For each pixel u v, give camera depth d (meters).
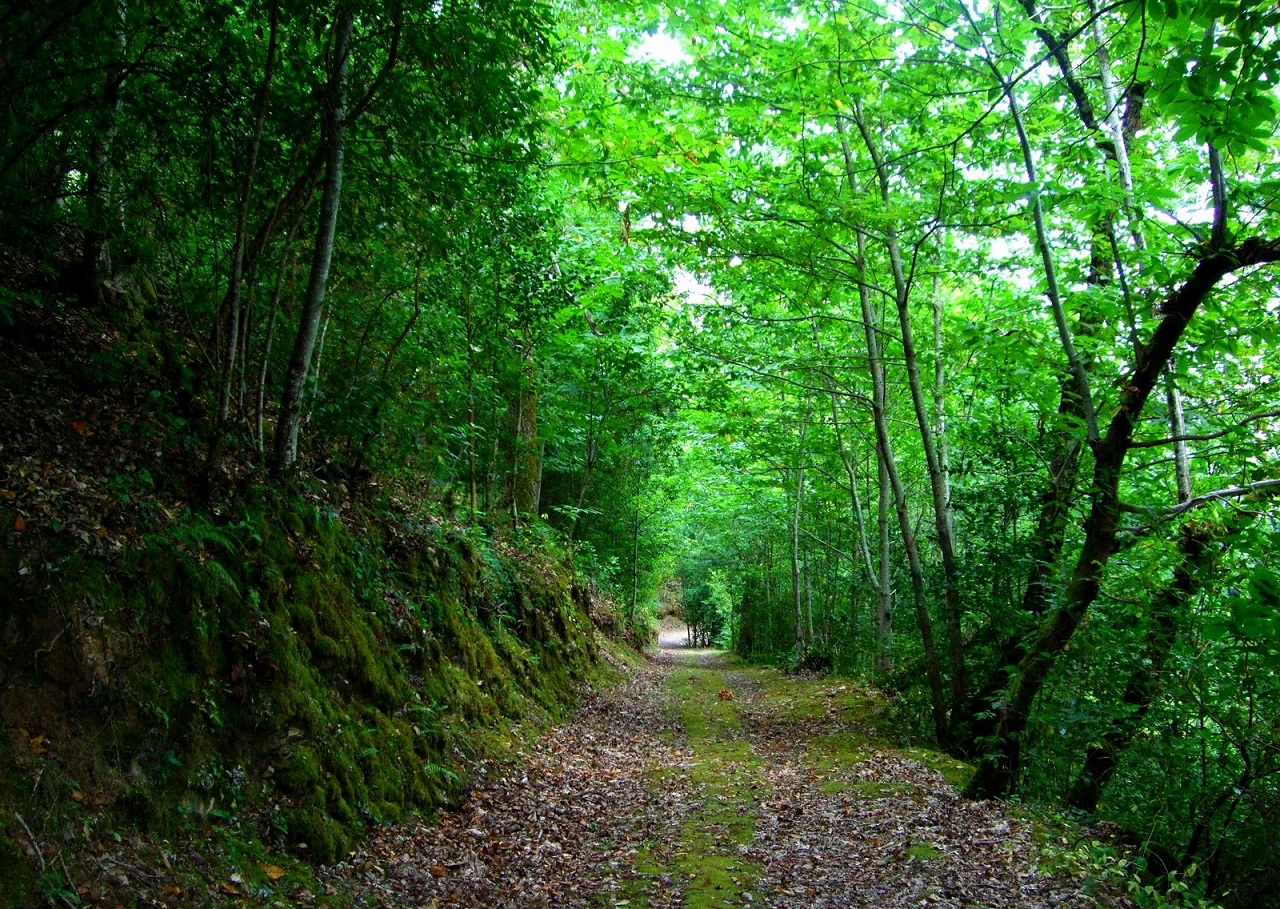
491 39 5.61
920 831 6.11
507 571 11.77
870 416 15.71
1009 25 7.76
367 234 7.16
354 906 4.19
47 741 3.45
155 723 3.97
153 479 4.87
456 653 8.23
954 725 9.38
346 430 7.20
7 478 4.01
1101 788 7.58
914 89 7.88
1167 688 6.14
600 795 7.37
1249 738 5.53
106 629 3.91
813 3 8.23
